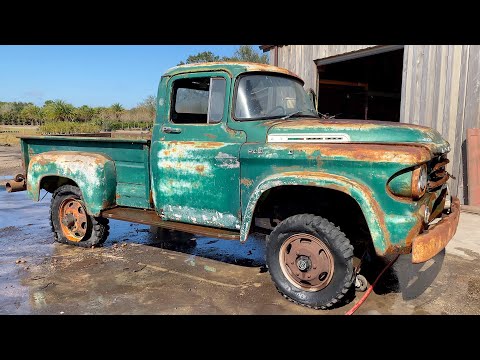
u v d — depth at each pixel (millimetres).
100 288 3977
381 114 13539
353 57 9016
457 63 6961
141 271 4449
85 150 5074
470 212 6652
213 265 4652
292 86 4422
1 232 6039
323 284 3438
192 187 4062
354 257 3715
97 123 40562
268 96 4082
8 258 4871
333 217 3600
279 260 3639
